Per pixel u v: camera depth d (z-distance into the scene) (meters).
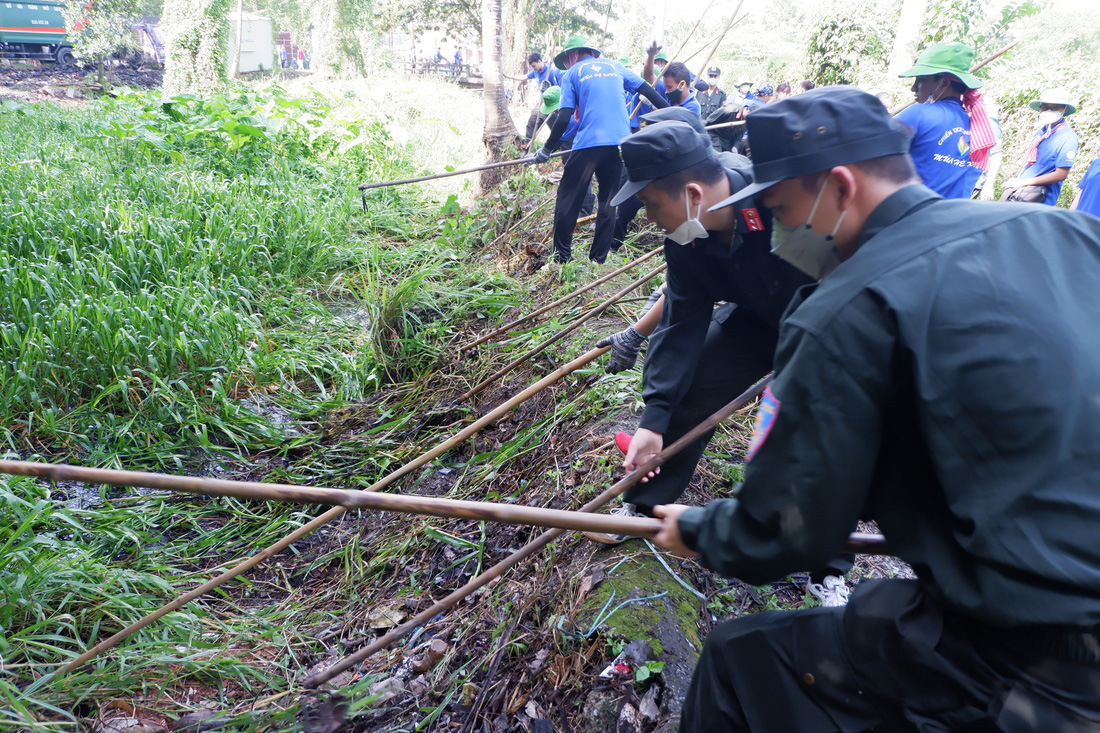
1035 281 1.12
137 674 2.41
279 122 8.86
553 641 2.37
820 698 1.35
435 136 10.84
